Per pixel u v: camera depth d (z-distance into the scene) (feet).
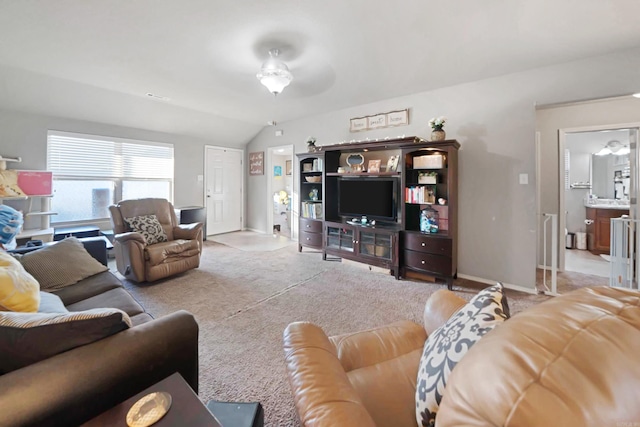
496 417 1.38
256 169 20.65
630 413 1.26
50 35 7.75
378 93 12.17
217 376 5.31
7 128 12.07
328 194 13.71
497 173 10.20
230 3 6.38
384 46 8.21
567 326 1.64
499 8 6.43
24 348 2.72
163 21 7.07
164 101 13.75
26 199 12.26
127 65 9.64
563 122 12.30
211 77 10.66
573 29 7.16
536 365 1.45
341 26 7.24
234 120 17.52
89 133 14.28
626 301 1.86
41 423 2.44
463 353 2.37
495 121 10.19
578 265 13.26
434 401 2.43
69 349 2.88
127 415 2.33
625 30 7.16
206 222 18.33
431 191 10.89
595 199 16.74
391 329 4.41
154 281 10.33
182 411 2.41
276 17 6.88
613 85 8.28
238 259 13.66
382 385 3.29
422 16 6.79
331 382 2.56
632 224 9.53
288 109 14.93
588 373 1.37
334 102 13.56
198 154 18.75
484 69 9.59
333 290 9.70
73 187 14.05
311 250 15.51
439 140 10.14
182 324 3.63
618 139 16.51
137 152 16.11
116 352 3.00
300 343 3.18
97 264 6.97
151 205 11.96
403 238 10.88
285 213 22.43
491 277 10.46
